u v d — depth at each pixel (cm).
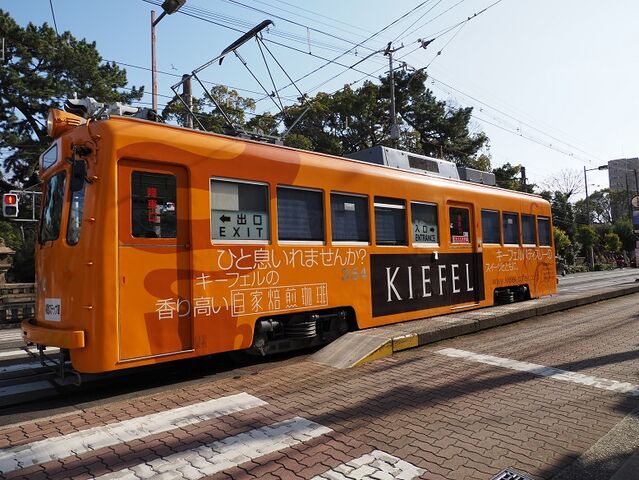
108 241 518
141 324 536
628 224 6419
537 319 1077
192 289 581
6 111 2552
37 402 546
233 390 562
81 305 516
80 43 2681
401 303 884
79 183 536
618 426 448
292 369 656
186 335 573
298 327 711
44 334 537
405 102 3581
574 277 3444
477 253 1098
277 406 505
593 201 8150
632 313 1166
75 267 527
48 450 399
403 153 1013
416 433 432
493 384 579
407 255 905
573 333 900
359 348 704
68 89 2570
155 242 556
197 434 431
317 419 467
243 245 640
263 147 686
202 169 604
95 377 637
